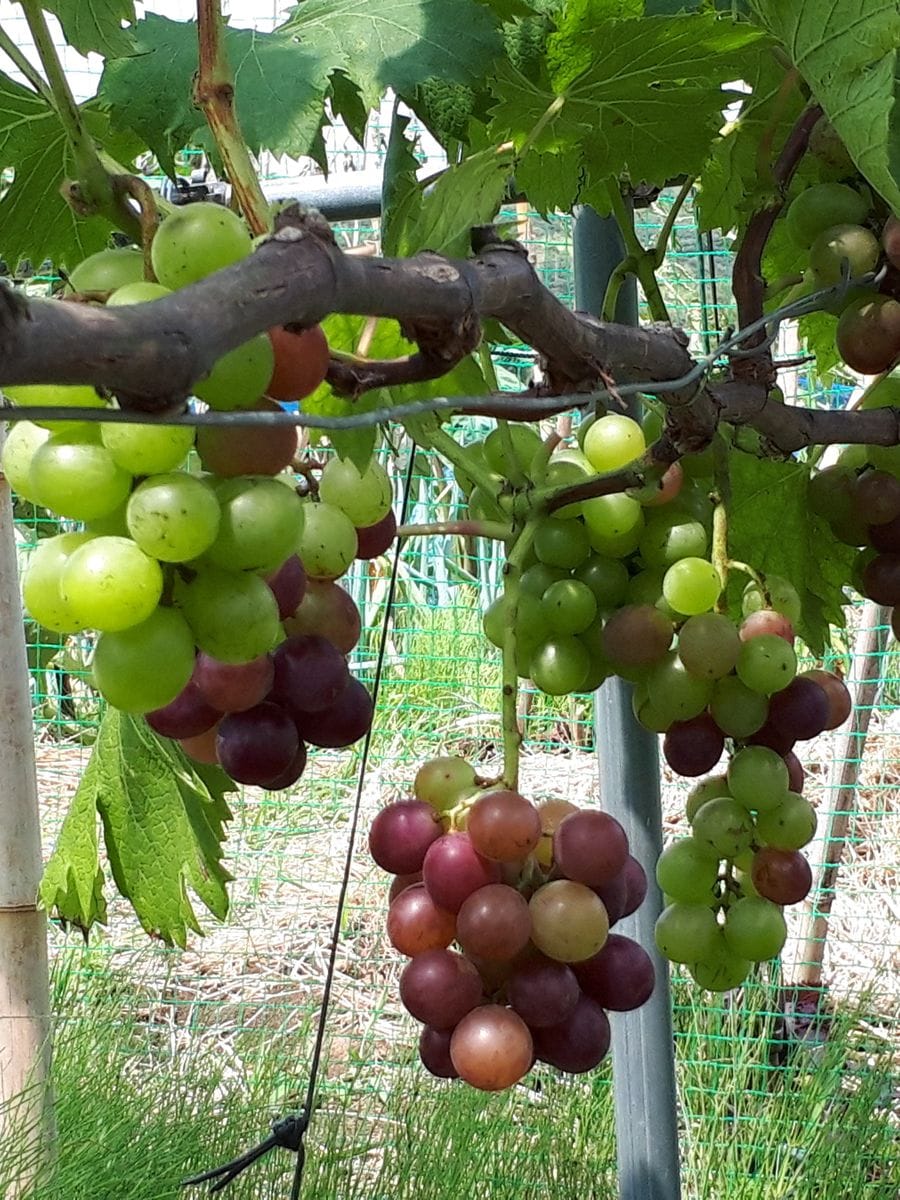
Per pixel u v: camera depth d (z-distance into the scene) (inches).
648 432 46.4
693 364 34.4
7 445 26.7
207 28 26.1
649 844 55.7
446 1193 81.0
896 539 44.0
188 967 119.4
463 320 23.7
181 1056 101.0
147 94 34.6
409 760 143.6
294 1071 97.0
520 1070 32.2
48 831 122.3
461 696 144.6
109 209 26.9
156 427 23.1
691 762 40.2
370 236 132.4
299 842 134.3
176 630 25.6
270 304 18.9
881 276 38.7
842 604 51.8
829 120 34.1
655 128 41.5
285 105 34.3
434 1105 90.0
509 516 41.0
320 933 123.1
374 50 36.4
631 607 39.4
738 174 49.2
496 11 41.6
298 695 32.5
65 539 26.0
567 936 32.5
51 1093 60.0
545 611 41.3
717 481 40.0
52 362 16.0
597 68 38.0
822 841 103.1
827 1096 91.2
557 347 29.1
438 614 154.5
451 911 33.3
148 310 17.1
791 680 39.3
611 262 53.8
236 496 25.3
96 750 53.9
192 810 52.2
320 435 37.9
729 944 41.8
